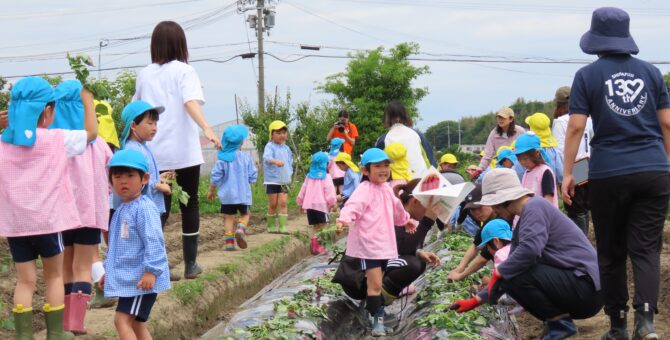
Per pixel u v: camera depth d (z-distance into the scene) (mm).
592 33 6914
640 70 6742
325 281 9922
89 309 8148
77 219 6680
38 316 7883
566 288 6910
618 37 6812
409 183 9109
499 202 7176
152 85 9227
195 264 10078
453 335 7254
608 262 6844
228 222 12852
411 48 44875
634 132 6633
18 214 6328
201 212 18281
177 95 9211
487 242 8289
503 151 12070
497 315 8398
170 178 8820
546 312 7055
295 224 17297
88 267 7191
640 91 6676
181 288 9203
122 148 8492
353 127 22719
